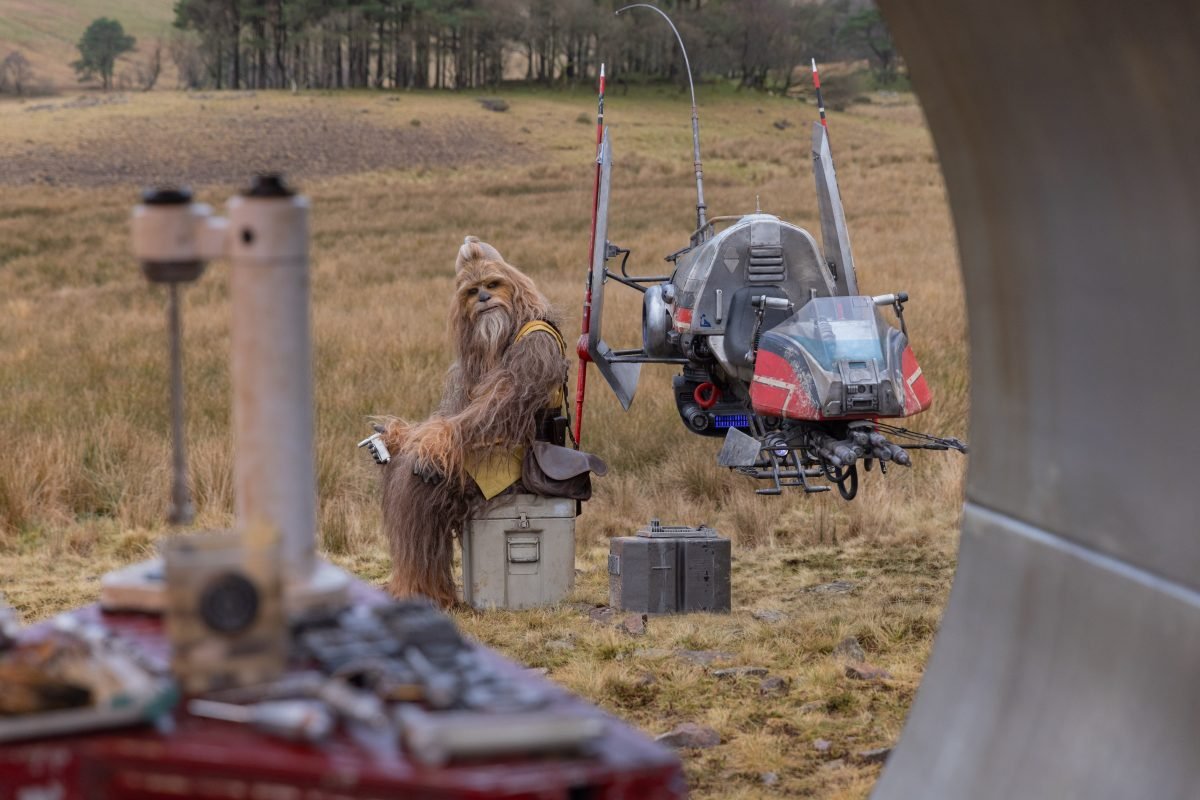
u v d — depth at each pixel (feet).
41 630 9.06
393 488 22.88
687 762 15.47
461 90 396.37
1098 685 10.15
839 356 19.75
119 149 246.88
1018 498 11.47
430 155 250.37
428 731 6.38
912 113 381.81
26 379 48.96
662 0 409.69
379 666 7.44
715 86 412.77
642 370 44.04
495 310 22.53
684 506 29.71
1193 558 9.13
